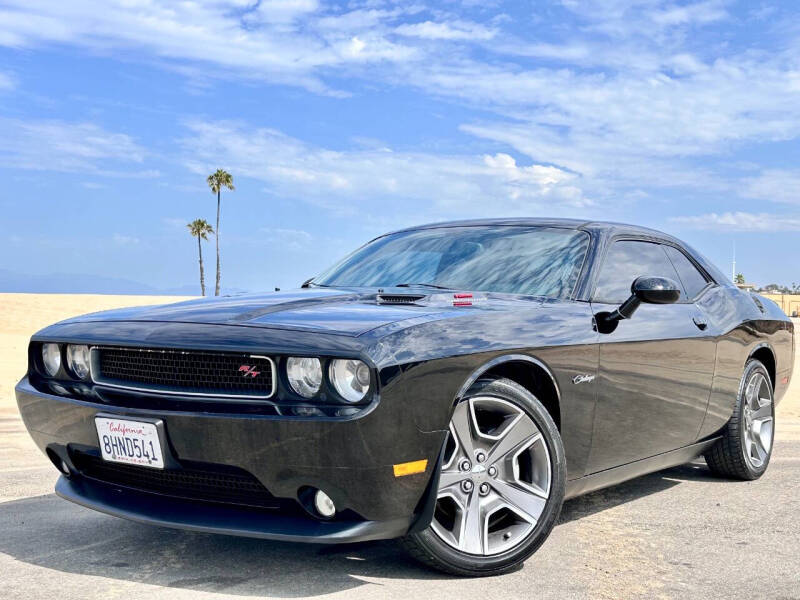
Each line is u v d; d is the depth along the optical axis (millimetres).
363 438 2619
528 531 3143
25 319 27938
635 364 3754
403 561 3166
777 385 5422
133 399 2959
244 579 2908
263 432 2672
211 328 2938
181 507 2943
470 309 3246
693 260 4871
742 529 3830
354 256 4672
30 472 4750
